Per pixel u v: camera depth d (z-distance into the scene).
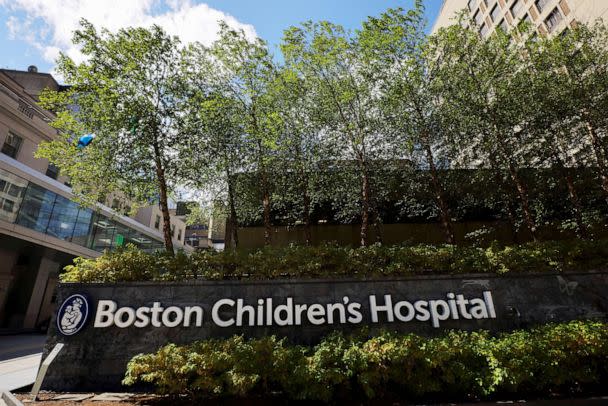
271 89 13.45
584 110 14.03
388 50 12.91
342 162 14.59
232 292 8.23
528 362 6.25
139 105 11.18
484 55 13.98
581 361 6.51
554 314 8.08
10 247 27.02
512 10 35.69
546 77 14.10
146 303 8.07
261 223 19.27
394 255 8.96
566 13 29.28
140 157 11.65
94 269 8.43
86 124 11.14
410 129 13.60
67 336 7.68
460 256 8.94
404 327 7.89
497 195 16.75
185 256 8.95
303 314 8.04
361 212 16.17
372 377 6.25
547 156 14.96
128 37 11.66
